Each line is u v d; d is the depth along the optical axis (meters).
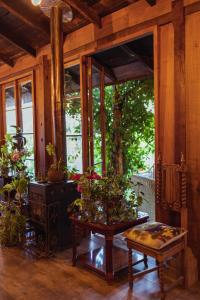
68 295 2.33
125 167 4.72
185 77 2.58
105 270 2.56
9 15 3.88
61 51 3.32
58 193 3.10
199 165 2.52
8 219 3.34
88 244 3.30
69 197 3.19
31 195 3.25
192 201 2.58
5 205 3.45
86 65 3.65
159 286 2.42
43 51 4.25
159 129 2.81
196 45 2.50
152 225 2.42
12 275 2.66
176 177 2.60
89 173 2.80
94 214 2.63
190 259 2.43
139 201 2.75
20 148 4.21
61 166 3.28
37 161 4.57
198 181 2.54
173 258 2.55
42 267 2.80
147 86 4.48
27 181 3.43
